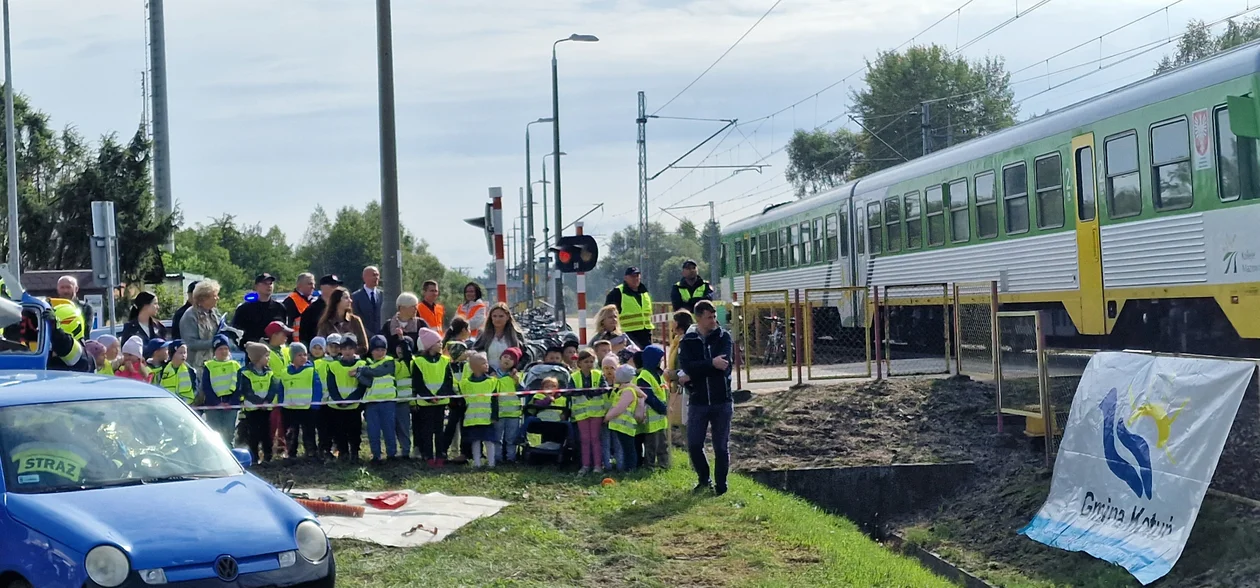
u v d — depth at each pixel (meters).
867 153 68.88
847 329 26.50
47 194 46.94
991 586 11.44
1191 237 14.80
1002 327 15.07
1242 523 10.30
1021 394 14.65
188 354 13.62
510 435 14.02
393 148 16.59
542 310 36.16
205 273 65.06
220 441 8.28
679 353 12.55
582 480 13.11
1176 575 10.26
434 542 10.16
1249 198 13.73
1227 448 10.99
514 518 11.04
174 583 6.81
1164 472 10.83
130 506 7.19
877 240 24.83
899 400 16.59
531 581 9.17
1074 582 11.01
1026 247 18.75
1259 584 9.56
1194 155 14.70
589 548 10.25
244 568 7.04
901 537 13.80
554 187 38.19
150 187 43.81
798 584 9.35
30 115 49.69
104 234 15.94
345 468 13.30
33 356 10.15
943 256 21.70
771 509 11.77
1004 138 19.42
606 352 14.51
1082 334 18.02
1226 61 14.14
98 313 24.77
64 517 6.96
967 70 66.81
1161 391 11.10
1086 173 17.11
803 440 15.82
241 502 7.51
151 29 39.53
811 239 28.69
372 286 16.27
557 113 38.19
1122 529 11.24
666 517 11.41
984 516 13.30
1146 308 16.62
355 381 13.66
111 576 6.68
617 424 13.52
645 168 52.12
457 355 14.16
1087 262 17.09
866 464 14.91
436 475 13.13
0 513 7.17
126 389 8.31
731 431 16.12
